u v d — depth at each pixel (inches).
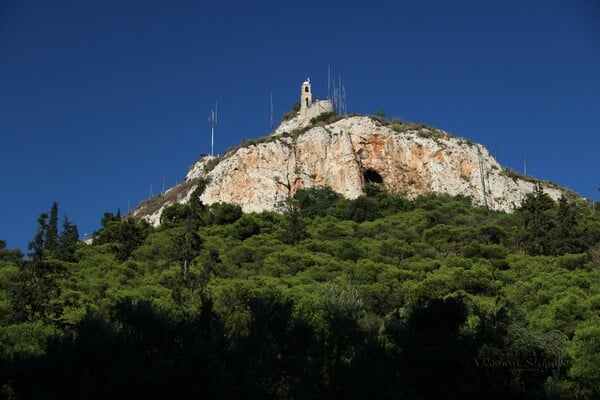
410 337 956.0
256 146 4392.2
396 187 4389.8
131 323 920.9
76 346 870.4
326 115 5036.9
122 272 2326.5
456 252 2787.9
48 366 842.2
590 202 4441.4
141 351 883.4
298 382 865.5
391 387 870.4
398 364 914.1
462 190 4328.3
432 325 968.9
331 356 922.7
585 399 1090.7
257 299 981.8
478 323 1092.5
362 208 3740.2
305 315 1061.8
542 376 1003.9
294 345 930.7
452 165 4461.1
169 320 940.0
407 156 4525.1
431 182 4394.7
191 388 811.4
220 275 2300.7
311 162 4399.6
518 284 1980.8
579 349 1125.7
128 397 803.4
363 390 857.5
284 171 4284.0
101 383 813.9
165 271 2224.4
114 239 3314.5
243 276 2276.1
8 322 1526.8
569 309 1439.5
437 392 901.8
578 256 2352.4
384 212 3902.6
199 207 3779.5
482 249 2578.7
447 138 4658.0
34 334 1158.3
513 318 1120.8
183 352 871.7
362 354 903.7
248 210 4055.1
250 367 845.2
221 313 1176.2
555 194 4468.5
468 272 1989.4
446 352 922.1
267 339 920.9
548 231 2795.3
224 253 2657.5
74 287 1996.8
